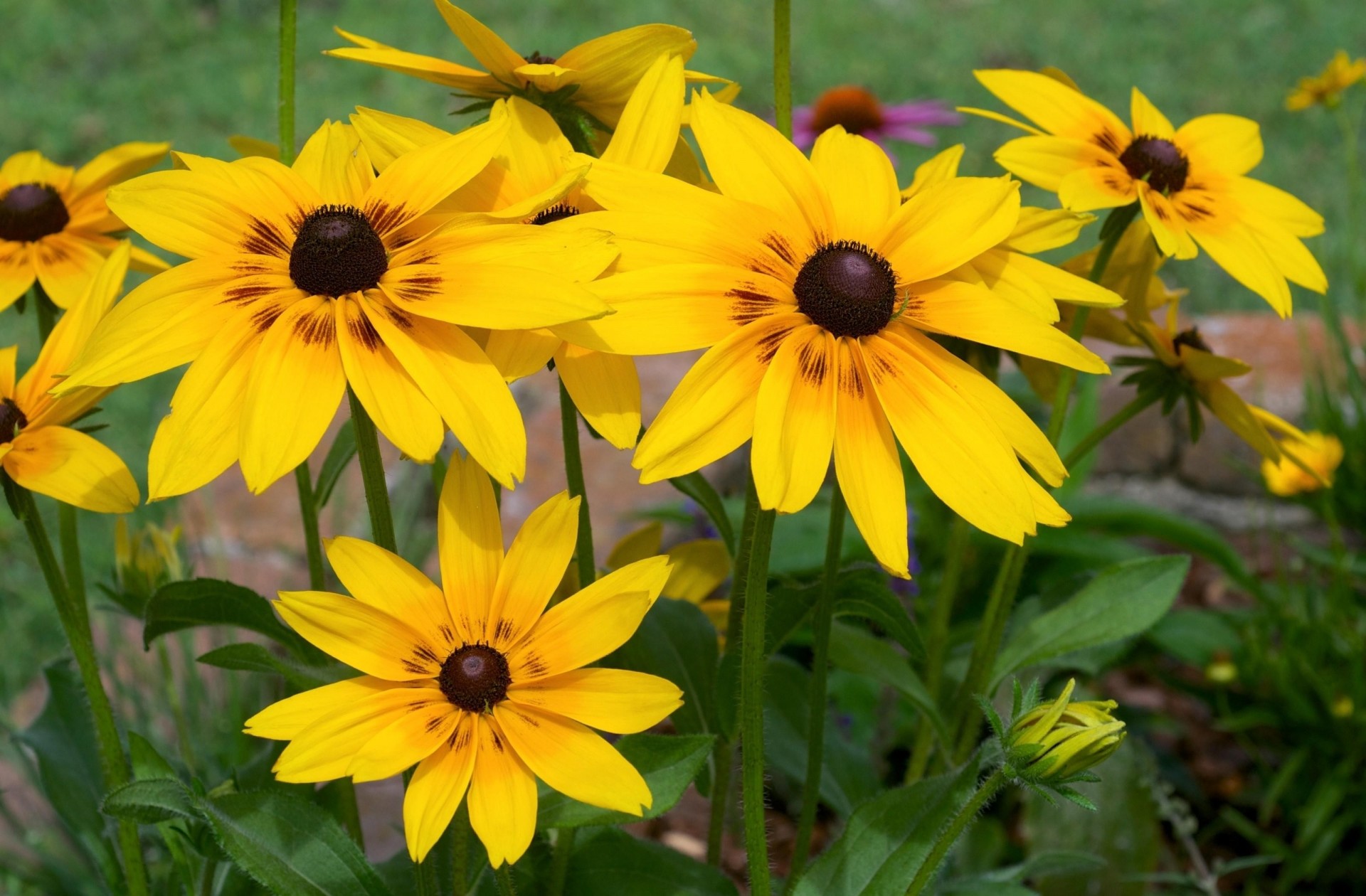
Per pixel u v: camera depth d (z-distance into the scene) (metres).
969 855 0.92
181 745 0.83
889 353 0.63
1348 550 1.34
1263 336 1.59
